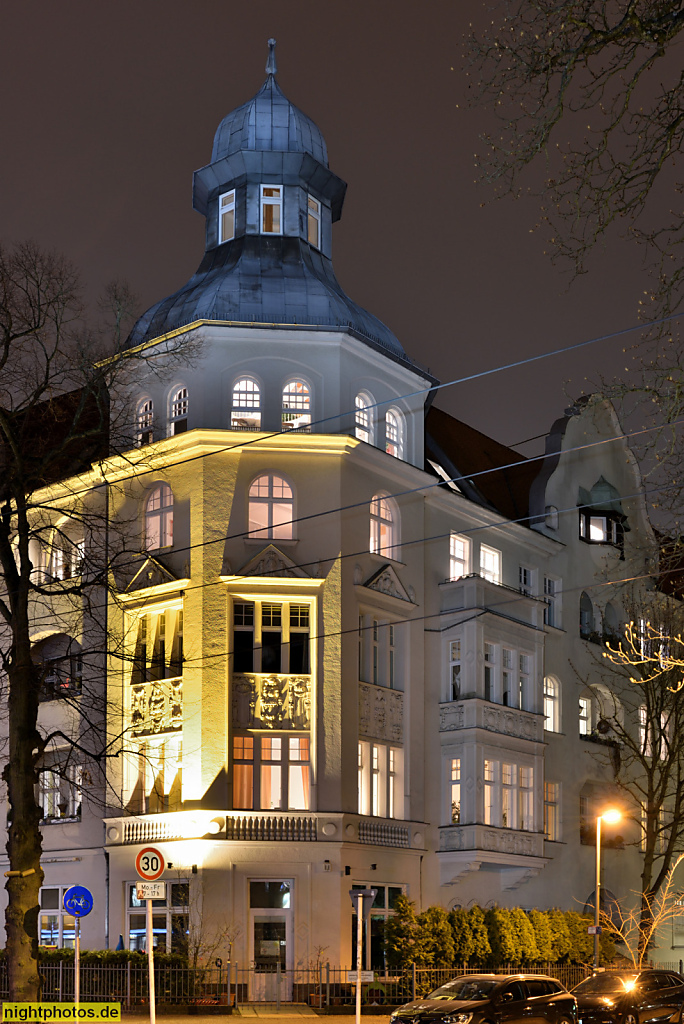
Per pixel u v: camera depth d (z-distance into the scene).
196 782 32.44
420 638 37.41
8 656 29.28
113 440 32.50
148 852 19.78
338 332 35.25
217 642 33.25
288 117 39.22
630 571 46.41
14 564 26.75
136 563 35.66
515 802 38.72
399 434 38.25
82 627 36.72
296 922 32.03
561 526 45.31
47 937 36.78
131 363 33.28
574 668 44.56
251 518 34.50
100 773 35.56
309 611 34.03
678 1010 27.58
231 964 30.23
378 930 33.78
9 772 25.44
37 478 27.66
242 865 32.16
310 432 34.50
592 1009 26.09
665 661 20.55
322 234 39.16
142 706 34.66
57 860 36.78
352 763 33.66
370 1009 29.88
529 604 41.19
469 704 36.97
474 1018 22.20
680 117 12.02
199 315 35.16
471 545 40.44
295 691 33.56
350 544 34.88
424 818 36.41
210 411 34.75
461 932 33.03
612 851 44.94
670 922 47.66
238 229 37.94
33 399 27.41
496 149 12.30
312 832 32.59
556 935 37.03
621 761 45.19
